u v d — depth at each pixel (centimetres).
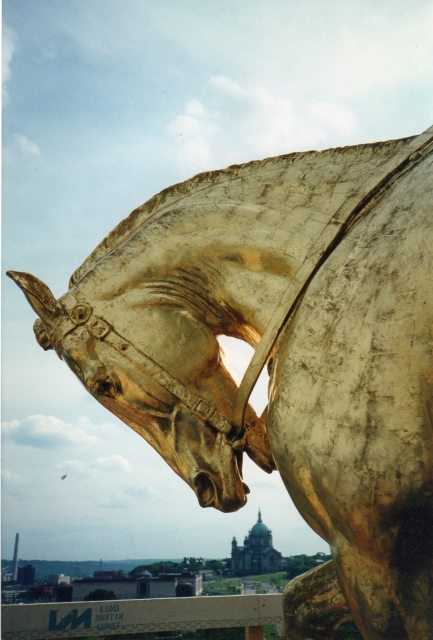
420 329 157
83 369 200
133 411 200
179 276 204
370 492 156
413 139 191
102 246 221
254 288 194
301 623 199
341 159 199
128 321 201
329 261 177
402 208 172
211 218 203
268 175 204
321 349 167
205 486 193
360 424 157
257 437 199
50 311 205
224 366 206
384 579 161
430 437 153
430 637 158
